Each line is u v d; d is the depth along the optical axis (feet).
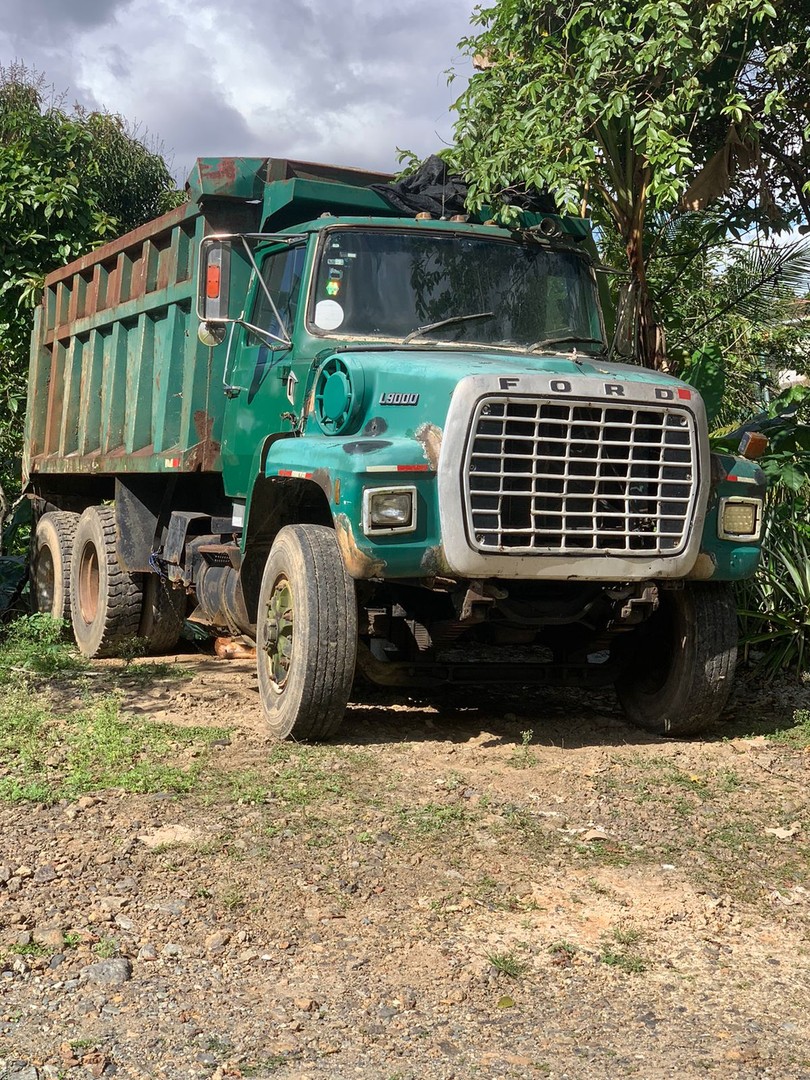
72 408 36.76
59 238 46.73
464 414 18.65
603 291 26.76
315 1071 10.74
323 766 19.31
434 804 17.57
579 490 19.40
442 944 13.30
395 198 24.47
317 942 13.25
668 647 22.61
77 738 20.77
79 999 11.87
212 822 16.62
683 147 26.50
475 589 19.34
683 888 15.12
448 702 24.94
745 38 27.89
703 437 19.95
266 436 22.80
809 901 14.92
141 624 32.53
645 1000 12.26
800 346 42.55
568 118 27.45
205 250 23.12
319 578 20.22
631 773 19.63
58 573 35.65
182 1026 11.44
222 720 22.71
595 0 28.22
